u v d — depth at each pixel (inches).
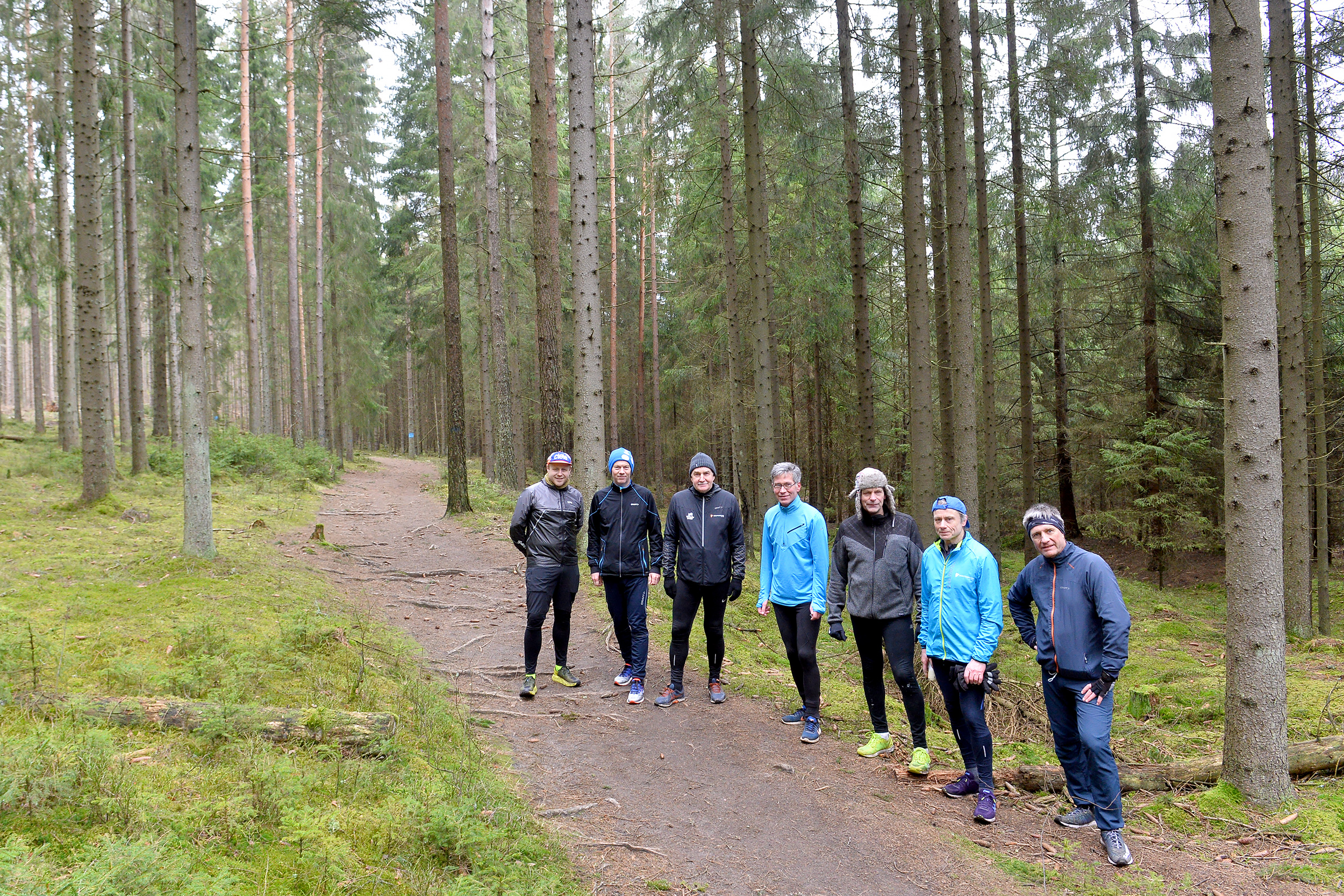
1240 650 184.9
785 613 217.8
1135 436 605.0
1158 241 590.2
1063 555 167.2
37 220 556.4
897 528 195.9
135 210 601.0
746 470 947.3
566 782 174.9
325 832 118.7
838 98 451.5
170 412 903.7
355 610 291.9
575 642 290.2
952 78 331.9
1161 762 225.0
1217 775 196.9
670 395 1229.1
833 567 204.4
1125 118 528.7
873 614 194.2
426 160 952.3
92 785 115.9
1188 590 595.2
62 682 166.9
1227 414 187.2
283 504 561.9
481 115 746.8
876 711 204.8
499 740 194.1
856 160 464.1
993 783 183.3
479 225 828.0
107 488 433.1
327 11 469.4
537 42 496.1
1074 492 948.6
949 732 231.9
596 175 381.1
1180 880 147.2
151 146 721.0
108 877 87.3
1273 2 366.0
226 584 274.4
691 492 234.1
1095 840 163.8
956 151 331.0
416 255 961.5
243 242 919.7
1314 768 197.5
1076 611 164.2
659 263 1098.1
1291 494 379.9
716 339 870.4
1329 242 482.0
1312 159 374.9
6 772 108.7
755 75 426.6
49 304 1441.9
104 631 208.1
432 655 259.1
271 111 935.0
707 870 141.3
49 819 106.3
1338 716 251.4
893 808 172.9
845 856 149.9
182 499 504.4
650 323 1108.5
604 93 927.0
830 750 207.0
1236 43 180.1
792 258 526.9
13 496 449.1
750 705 239.6
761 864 144.9
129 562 295.9
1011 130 568.4
